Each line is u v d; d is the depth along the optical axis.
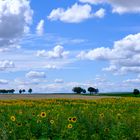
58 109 21.38
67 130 12.12
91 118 15.09
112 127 12.96
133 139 12.10
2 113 18.66
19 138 11.98
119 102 30.48
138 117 15.86
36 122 13.97
